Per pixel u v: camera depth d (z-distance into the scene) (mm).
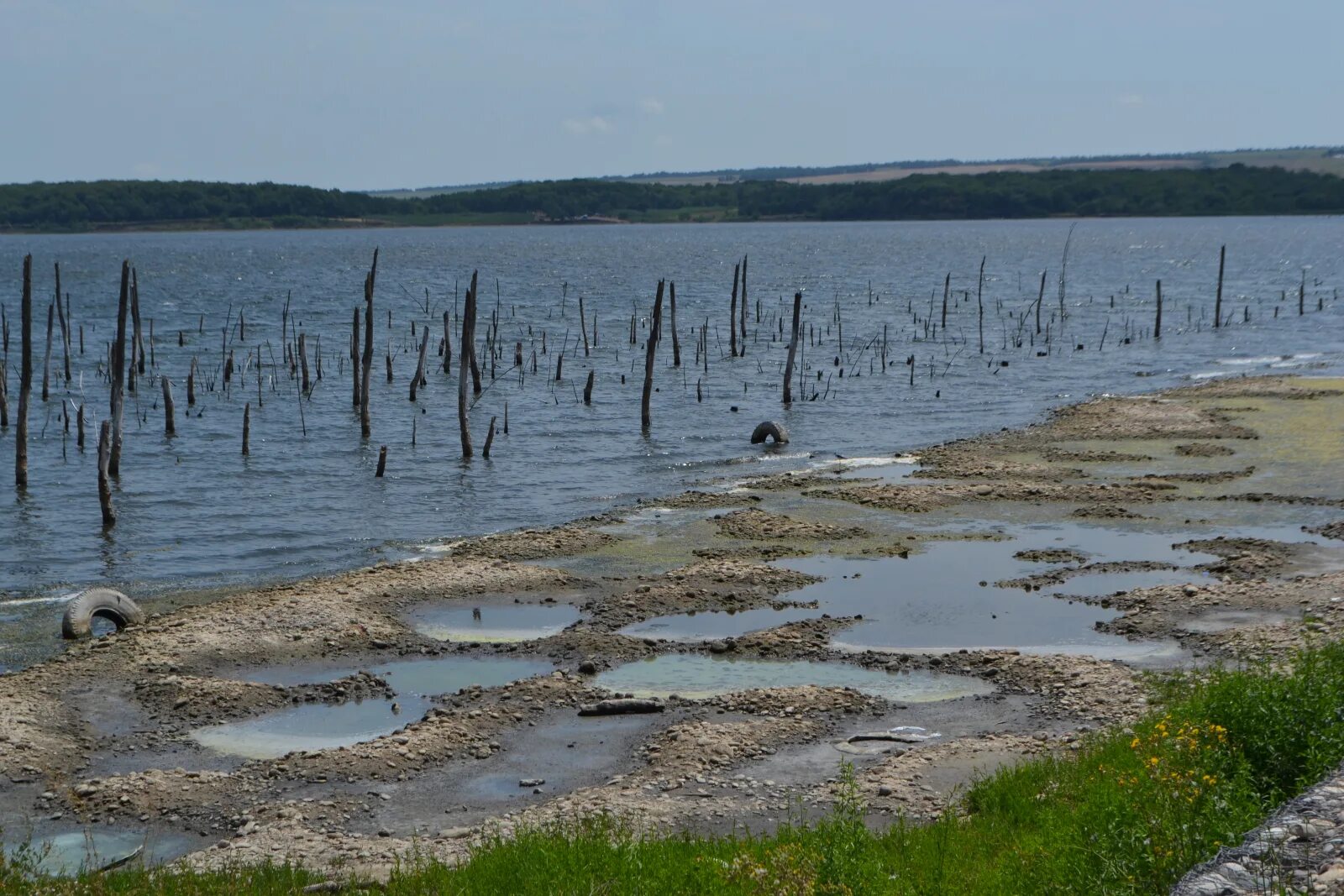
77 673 23656
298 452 47938
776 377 67625
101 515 38062
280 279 152750
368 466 45594
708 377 67812
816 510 36969
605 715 21500
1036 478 40500
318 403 59094
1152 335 85562
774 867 13094
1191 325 90875
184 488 42000
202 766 19812
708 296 123812
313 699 22547
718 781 18453
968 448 46125
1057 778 16094
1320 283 129250
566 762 19609
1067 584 28750
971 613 26812
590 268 173625
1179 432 47156
